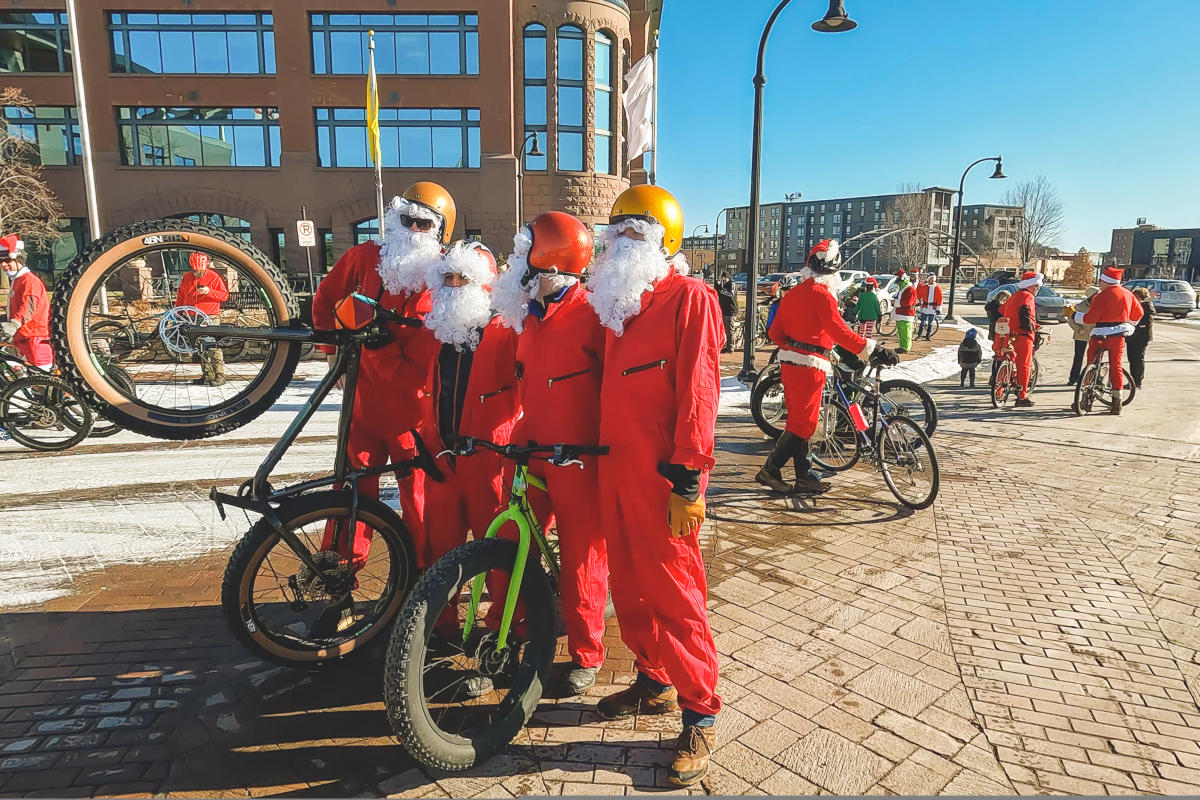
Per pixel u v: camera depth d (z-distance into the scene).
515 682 2.67
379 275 3.21
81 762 2.48
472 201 26.50
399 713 2.25
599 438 2.70
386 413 3.29
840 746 2.62
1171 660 3.24
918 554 4.46
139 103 25.17
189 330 2.74
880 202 115.19
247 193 25.83
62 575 4.03
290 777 2.43
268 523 2.72
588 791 2.39
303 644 2.89
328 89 25.45
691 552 2.53
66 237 25.88
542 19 26.09
